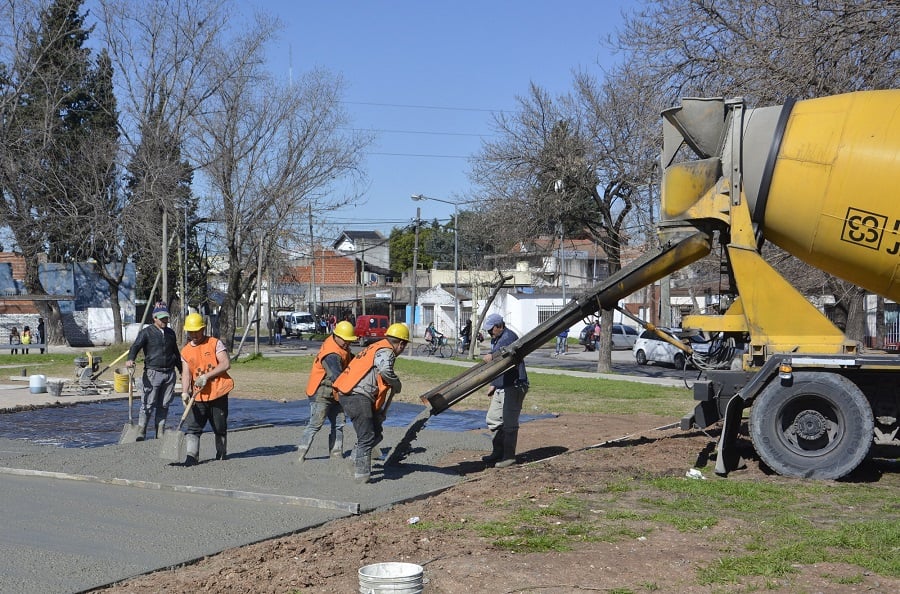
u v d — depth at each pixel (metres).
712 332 11.26
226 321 39.34
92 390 20.02
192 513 8.12
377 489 9.18
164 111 40.06
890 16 14.91
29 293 46.47
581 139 29.58
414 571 5.72
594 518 7.85
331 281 95.56
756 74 16.34
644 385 24.11
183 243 41.97
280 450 11.70
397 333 9.56
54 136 42.34
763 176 10.09
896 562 6.27
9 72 41.75
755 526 7.49
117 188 43.12
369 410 9.49
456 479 9.86
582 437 13.59
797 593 5.70
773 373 9.84
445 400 10.70
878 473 10.05
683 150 10.84
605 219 30.14
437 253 89.00
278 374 29.45
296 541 7.13
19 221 42.44
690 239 10.66
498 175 30.69
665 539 7.10
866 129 9.61
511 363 10.68
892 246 9.56
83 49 44.44
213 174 38.38
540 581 6.00
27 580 6.04
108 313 53.16
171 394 12.53
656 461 10.78
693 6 19.86
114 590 5.89
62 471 9.95
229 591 5.81
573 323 10.97
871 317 38.19
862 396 9.43
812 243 10.09
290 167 39.16
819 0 15.88
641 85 21.70
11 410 16.81
